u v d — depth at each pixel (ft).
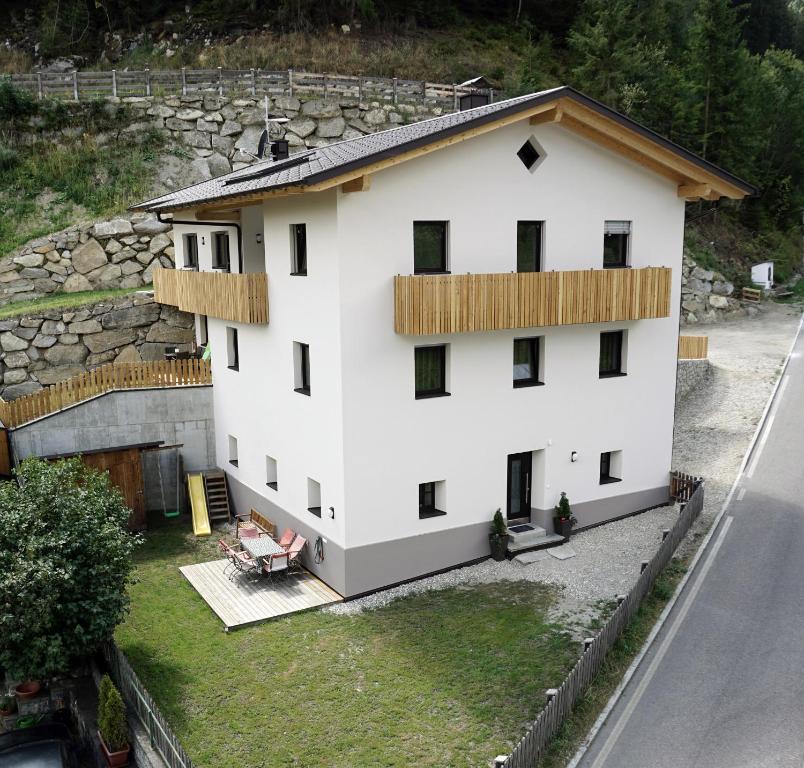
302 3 175.42
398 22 191.62
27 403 75.15
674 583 58.23
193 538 73.61
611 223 67.05
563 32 212.02
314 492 63.98
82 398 77.15
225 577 63.93
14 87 125.18
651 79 172.35
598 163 64.64
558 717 41.22
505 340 62.90
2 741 44.75
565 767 39.37
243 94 130.52
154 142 124.67
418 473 60.59
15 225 111.34
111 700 41.11
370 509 58.75
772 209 195.62
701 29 176.35
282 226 62.44
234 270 79.71
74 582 45.57
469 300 56.75
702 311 154.92
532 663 48.62
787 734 41.29
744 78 178.09
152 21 177.68
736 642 50.19
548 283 59.98
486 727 42.70
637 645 50.24
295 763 40.57
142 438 79.30
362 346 56.49
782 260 183.62
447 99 145.48
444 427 61.21
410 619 55.26
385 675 48.14
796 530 66.13
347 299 55.31
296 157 75.92
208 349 87.45
